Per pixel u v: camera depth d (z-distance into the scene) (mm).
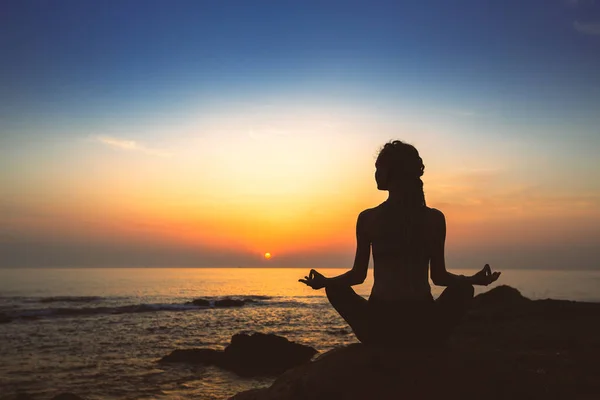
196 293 57844
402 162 3428
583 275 151500
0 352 15047
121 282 89250
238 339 12758
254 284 92062
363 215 3529
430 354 3217
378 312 3350
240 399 3936
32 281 87750
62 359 13773
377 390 2908
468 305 3346
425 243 3352
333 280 3475
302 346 12812
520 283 82375
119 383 10656
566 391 3152
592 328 10602
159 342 17266
